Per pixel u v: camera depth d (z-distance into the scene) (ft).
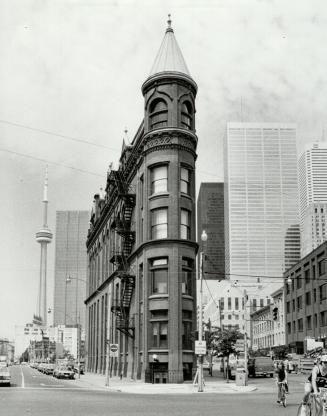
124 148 206.08
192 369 157.79
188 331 159.02
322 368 43.45
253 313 457.68
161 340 156.76
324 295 275.18
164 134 165.48
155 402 87.25
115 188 220.64
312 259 294.05
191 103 171.53
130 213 194.49
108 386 143.13
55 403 83.97
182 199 164.45
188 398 98.22
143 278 164.66
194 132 171.53
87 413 67.00
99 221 279.49
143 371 159.74
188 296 159.63
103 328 258.37
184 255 160.45
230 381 176.14
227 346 227.40
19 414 65.21
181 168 166.91
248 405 80.94
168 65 169.27
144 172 170.19
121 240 205.26
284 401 78.43
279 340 362.74
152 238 164.45
